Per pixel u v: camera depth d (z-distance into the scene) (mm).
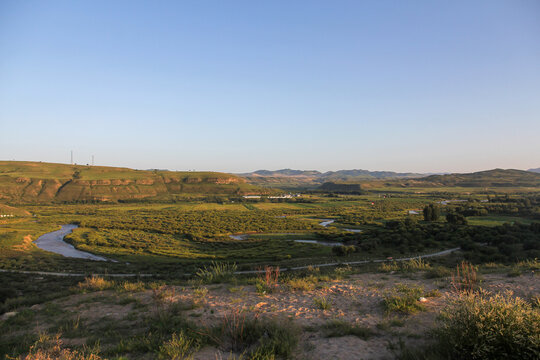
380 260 48344
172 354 6402
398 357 5758
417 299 9539
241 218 143750
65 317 10594
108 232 105375
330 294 11172
